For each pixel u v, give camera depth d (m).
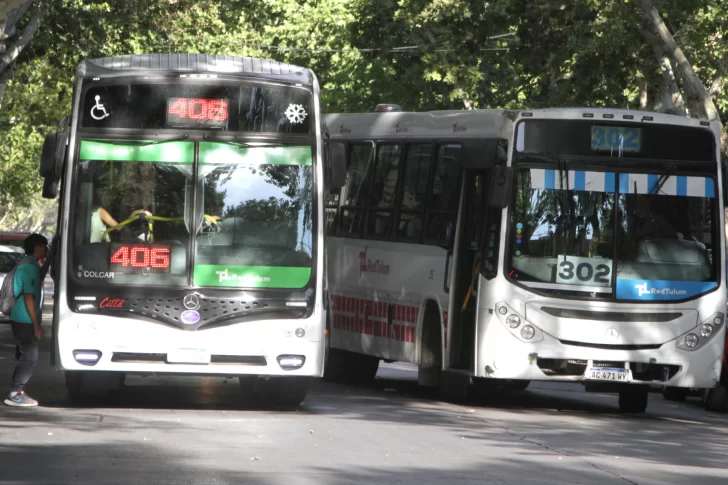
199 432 40.12
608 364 50.66
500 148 51.19
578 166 51.00
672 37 91.81
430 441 40.19
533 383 76.56
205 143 45.94
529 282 50.47
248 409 48.78
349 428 43.00
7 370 67.44
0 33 86.00
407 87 138.12
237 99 46.31
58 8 107.56
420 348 56.72
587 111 51.25
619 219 51.09
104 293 44.88
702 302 51.38
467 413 50.84
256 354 45.34
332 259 67.00
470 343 53.28
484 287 50.91
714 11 95.06
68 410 46.16
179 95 46.00
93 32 109.69
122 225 45.25
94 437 38.19
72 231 45.12
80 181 45.38
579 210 50.91
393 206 60.66
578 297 50.56
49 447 35.75
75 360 44.84
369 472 32.81
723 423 52.75
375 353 61.44
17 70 125.81
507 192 50.31
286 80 46.72
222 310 45.22
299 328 45.69
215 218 45.66
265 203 46.00
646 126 51.59
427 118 58.28
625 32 95.56
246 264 45.56
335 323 66.31
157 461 33.56
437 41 131.12
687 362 51.19
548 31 98.06
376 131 63.47
